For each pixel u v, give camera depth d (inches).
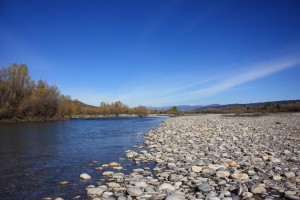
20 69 2212.1
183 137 784.9
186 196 282.4
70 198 293.1
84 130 1202.0
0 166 457.4
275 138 695.7
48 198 291.7
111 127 1398.9
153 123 1785.2
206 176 358.9
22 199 293.7
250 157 461.4
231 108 4697.3
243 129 967.6
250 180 333.7
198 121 1636.3
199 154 506.3
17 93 2174.0
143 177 364.5
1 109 1971.0
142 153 558.9
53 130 1203.9
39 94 2288.4
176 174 374.0
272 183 317.1
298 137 703.1
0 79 2103.8
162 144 671.8
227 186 311.6
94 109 3752.5
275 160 428.8
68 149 639.8
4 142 776.3
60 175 394.0
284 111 3211.1
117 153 576.7
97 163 475.8
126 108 4146.2
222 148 555.5
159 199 280.4
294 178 333.1
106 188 320.2
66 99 2967.5
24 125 1572.3
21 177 383.9
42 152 598.5
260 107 3772.1
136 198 280.8
